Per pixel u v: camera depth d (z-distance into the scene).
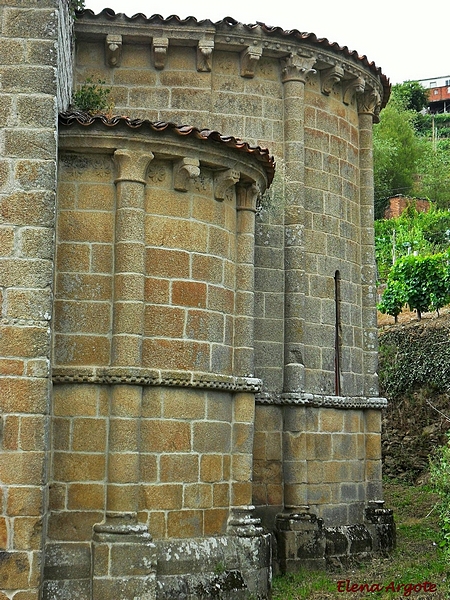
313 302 15.91
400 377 23.66
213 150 12.18
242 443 12.52
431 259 25.73
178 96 15.35
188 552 11.46
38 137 10.96
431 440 22.53
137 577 10.83
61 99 12.12
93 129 11.59
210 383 12.09
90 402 11.41
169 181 12.14
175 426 11.78
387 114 59.88
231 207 12.96
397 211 50.03
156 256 11.91
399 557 15.93
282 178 15.80
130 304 11.52
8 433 10.41
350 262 16.97
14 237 10.76
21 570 10.23
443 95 89.50
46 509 10.90
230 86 15.65
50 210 10.88
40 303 10.69
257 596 11.91
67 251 11.68
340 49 16.05
